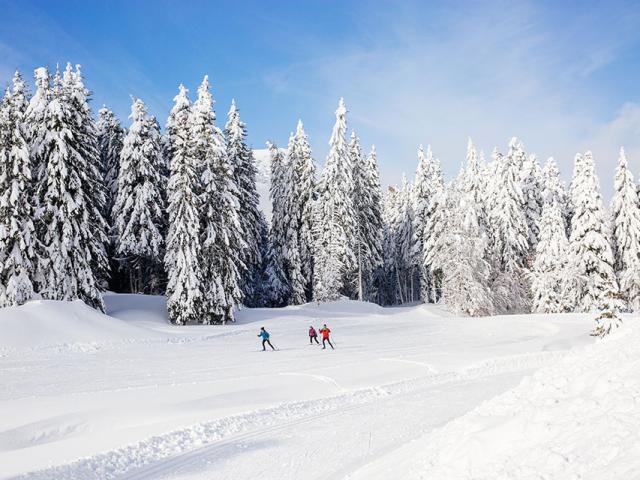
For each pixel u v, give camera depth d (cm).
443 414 1448
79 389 1681
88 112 3950
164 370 2044
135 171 4066
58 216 3159
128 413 1388
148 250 4000
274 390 1689
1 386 1730
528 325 3709
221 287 3688
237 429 1300
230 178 3925
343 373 1959
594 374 796
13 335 2505
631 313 4222
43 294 3122
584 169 4394
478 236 5075
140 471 1023
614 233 4741
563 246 4772
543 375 936
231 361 2256
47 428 1253
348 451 1126
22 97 3772
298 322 3897
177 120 3975
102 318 2989
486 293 4950
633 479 470
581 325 3481
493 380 1972
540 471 585
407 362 2209
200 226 3719
